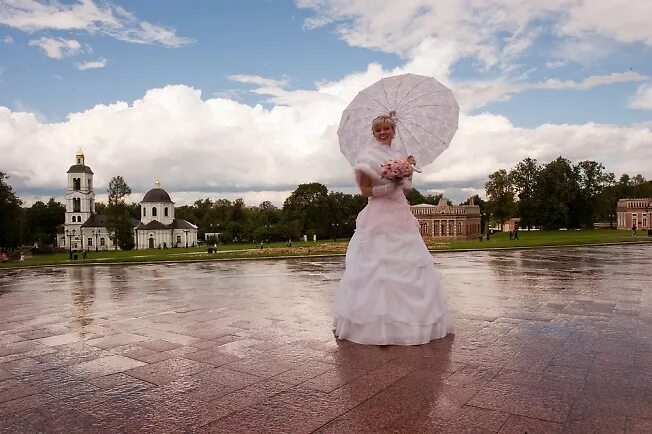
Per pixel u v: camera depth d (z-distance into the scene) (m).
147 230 108.69
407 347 5.82
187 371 5.10
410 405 4.02
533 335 6.47
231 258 31.88
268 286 13.49
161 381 4.79
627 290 11.20
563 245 38.75
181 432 3.60
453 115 6.45
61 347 6.32
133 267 26.95
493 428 3.57
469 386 4.46
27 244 118.31
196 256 35.31
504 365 5.10
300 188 102.75
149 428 3.69
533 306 8.95
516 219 111.94
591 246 38.19
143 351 5.99
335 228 106.06
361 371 4.94
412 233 6.20
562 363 5.18
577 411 3.87
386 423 3.68
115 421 3.84
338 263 25.23
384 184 6.02
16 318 8.77
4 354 6.00
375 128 6.26
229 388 4.53
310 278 15.96
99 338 6.82
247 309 9.12
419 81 6.52
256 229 105.12
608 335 6.49
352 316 6.14
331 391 4.38
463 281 13.48
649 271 16.20
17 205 60.88
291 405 4.07
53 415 3.99
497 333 6.58
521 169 91.12
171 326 7.58
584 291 11.09
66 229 109.25
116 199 88.38
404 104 6.50
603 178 89.50
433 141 6.45
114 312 9.23
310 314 8.41
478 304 9.22
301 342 6.21
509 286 12.19
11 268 29.39
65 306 10.28
